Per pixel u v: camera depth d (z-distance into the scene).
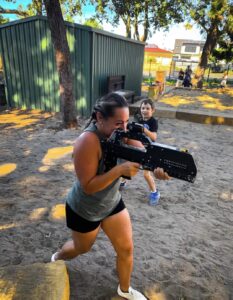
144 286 2.49
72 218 1.94
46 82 9.66
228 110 11.01
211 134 7.75
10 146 6.04
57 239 3.05
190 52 75.88
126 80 12.30
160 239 3.14
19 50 9.69
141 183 4.52
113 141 1.68
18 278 1.83
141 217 3.55
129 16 21.03
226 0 17.27
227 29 19.20
